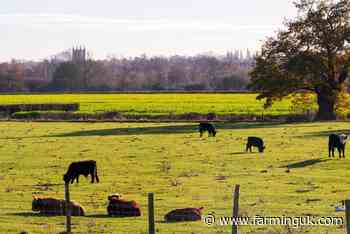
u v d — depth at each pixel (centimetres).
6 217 4062
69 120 13088
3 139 9138
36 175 5916
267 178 5547
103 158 6919
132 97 19950
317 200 4575
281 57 12650
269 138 8688
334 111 12788
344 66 12469
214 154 7094
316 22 12575
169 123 12056
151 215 3020
